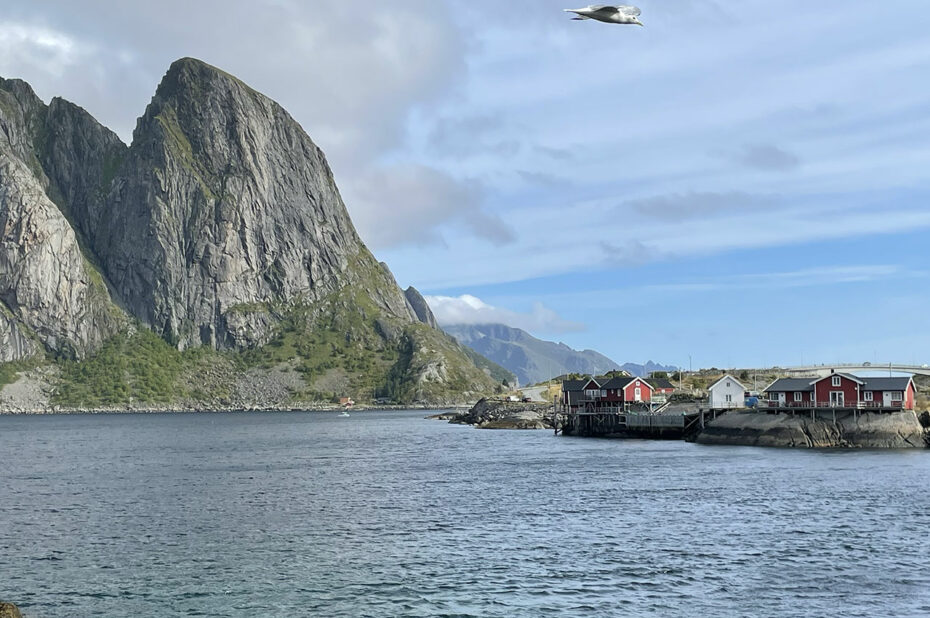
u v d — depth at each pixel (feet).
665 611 169.07
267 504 301.63
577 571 198.70
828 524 245.65
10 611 150.82
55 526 259.39
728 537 230.89
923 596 175.73
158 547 227.81
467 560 210.59
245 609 173.68
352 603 176.86
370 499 312.29
